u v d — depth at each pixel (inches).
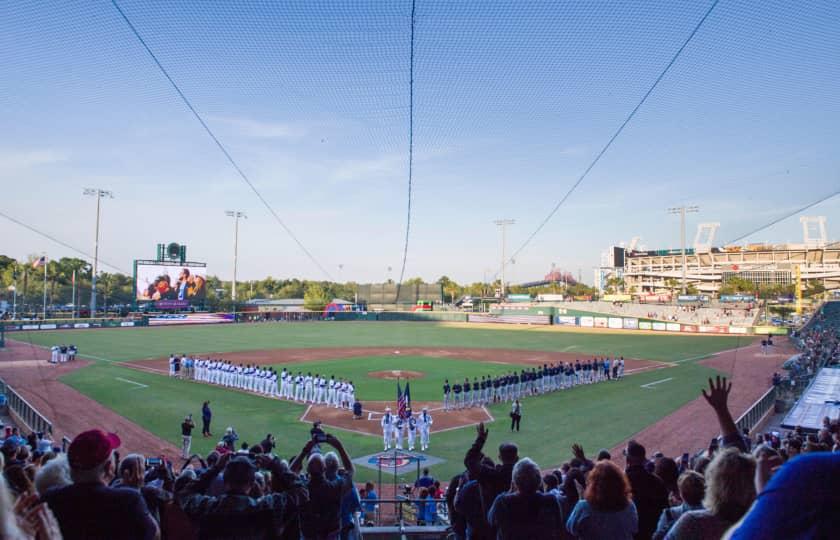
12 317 3405.5
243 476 215.0
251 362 2110.0
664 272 3216.0
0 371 1819.6
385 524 665.6
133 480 262.2
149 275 3949.3
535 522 227.8
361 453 996.6
